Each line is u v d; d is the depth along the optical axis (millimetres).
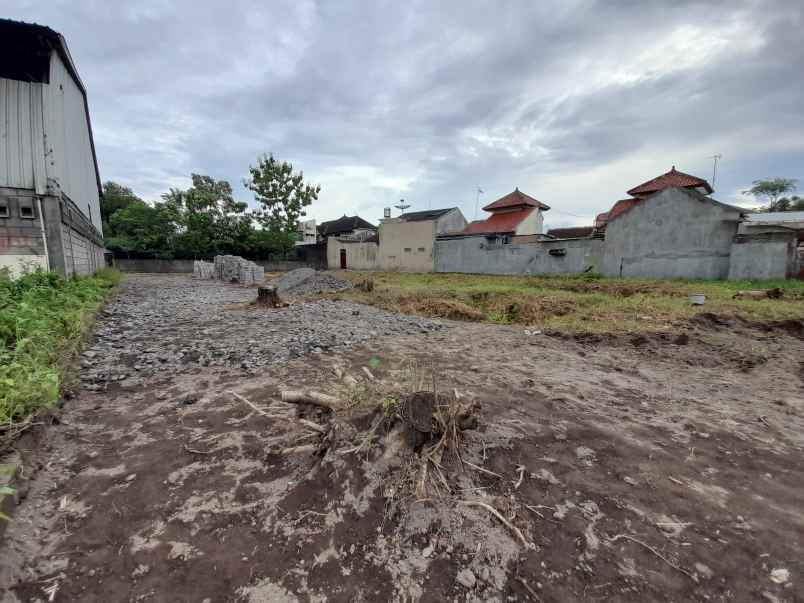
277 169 28609
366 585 1455
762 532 1740
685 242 14695
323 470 2021
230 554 1587
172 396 3254
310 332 5938
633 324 6367
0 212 6938
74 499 1892
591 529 1734
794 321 6172
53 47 7191
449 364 4340
